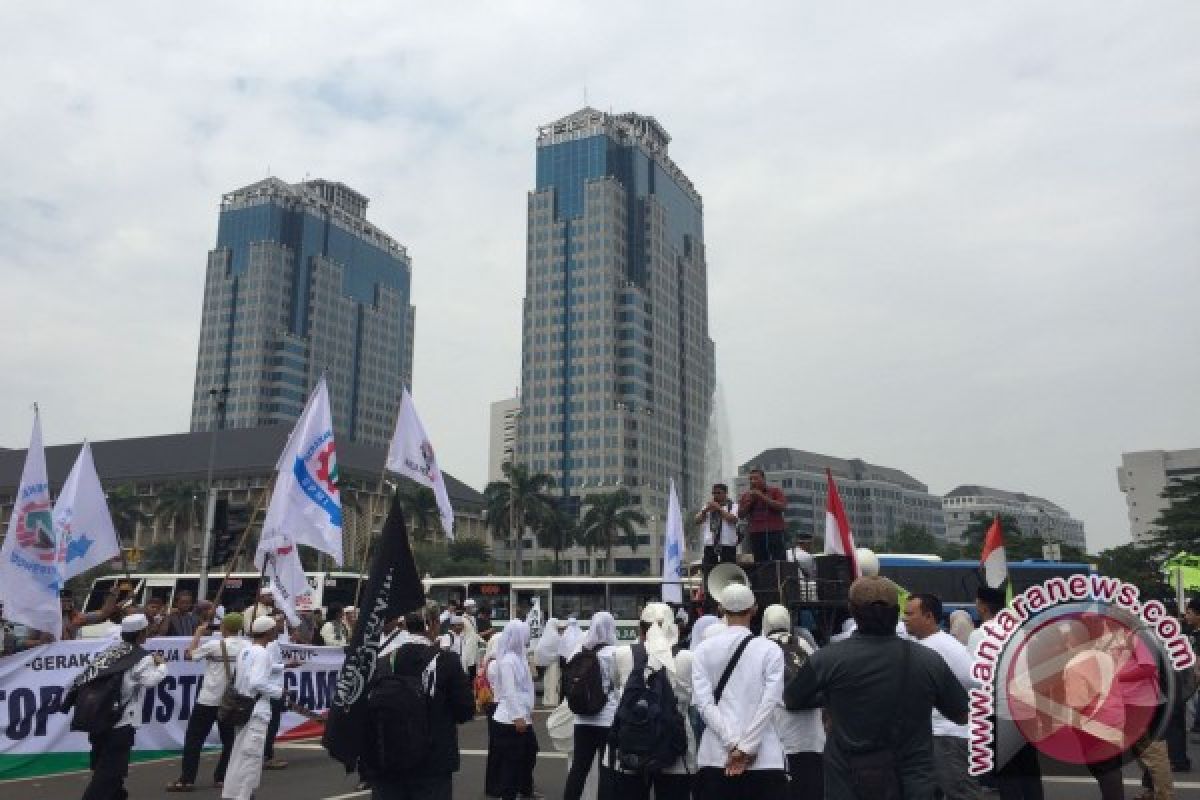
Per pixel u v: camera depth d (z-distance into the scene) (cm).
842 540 989
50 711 1139
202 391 17062
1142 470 15525
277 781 1107
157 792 1046
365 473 10919
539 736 1606
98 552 1319
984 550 1004
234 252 17650
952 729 645
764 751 571
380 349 19588
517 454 14300
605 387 13975
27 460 1151
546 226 14988
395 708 541
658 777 666
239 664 897
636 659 671
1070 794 1001
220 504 2045
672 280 15800
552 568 12025
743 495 1148
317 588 2753
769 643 587
